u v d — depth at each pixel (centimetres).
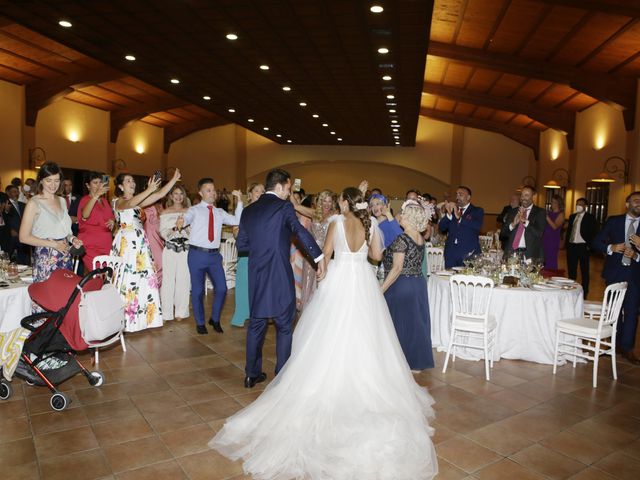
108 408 339
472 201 2116
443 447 294
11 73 1262
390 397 313
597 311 490
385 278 425
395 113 1386
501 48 1143
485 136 2095
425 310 425
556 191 1722
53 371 354
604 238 493
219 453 280
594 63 1116
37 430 305
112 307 358
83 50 861
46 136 1474
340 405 300
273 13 682
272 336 534
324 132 1794
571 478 264
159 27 742
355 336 322
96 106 1677
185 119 2059
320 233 545
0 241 816
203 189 518
